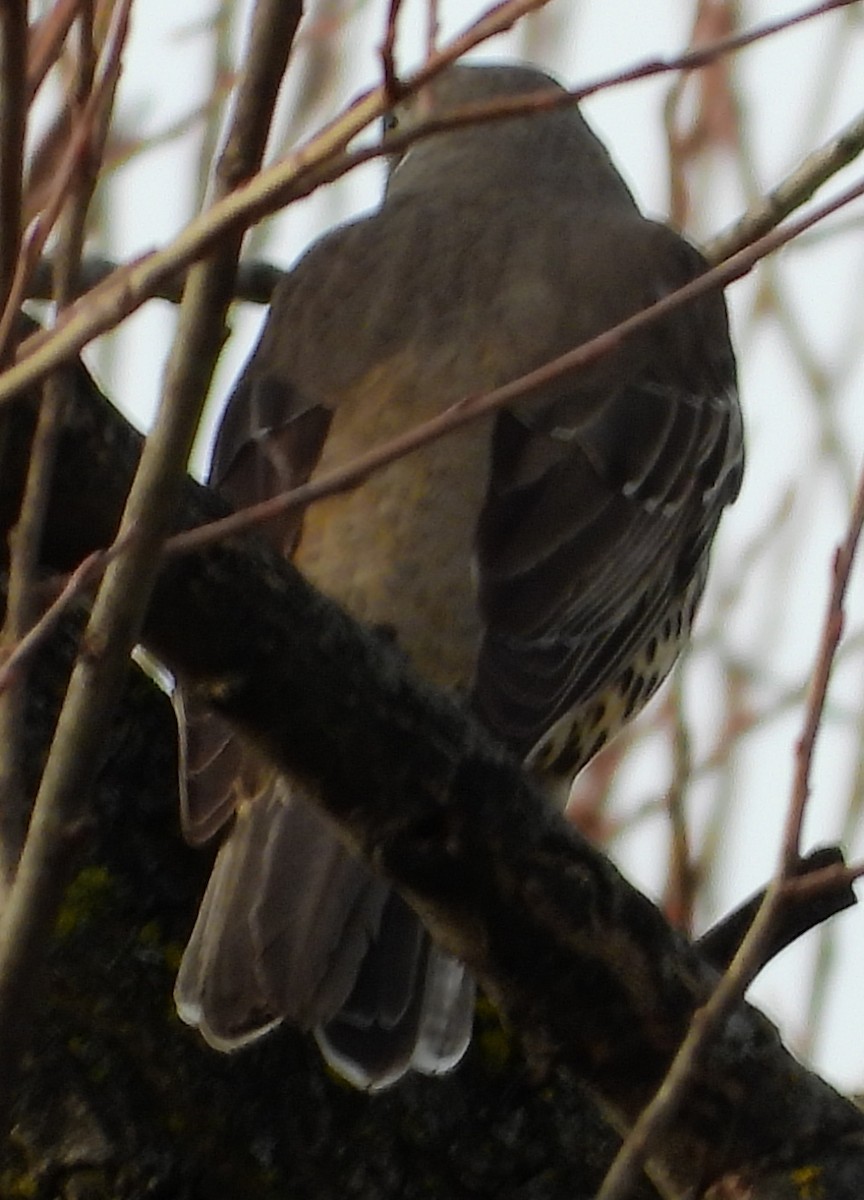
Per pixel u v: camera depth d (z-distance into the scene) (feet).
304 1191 22.95
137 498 16.03
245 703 18.63
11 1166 22.80
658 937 19.57
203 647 18.38
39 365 15.08
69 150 17.94
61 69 22.58
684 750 32.76
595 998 19.56
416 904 19.60
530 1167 23.30
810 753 17.67
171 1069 22.91
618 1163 16.67
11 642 17.02
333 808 19.21
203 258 15.06
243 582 18.26
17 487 18.06
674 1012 19.54
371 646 18.80
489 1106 23.40
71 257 16.79
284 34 15.35
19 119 15.71
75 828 16.24
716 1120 19.77
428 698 18.97
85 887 23.34
